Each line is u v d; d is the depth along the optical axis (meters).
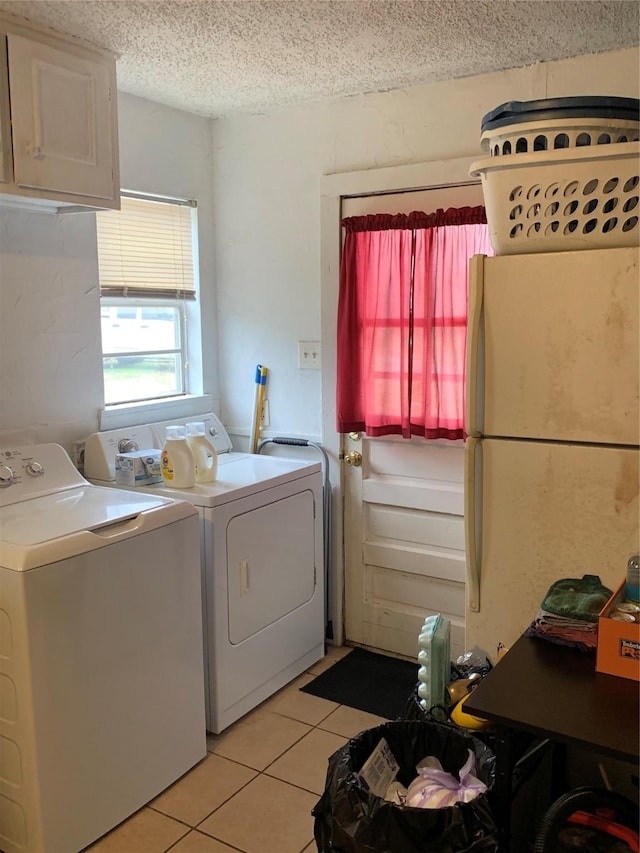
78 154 2.40
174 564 2.36
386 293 3.00
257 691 2.86
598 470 1.87
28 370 2.70
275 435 3.49
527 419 1.93
